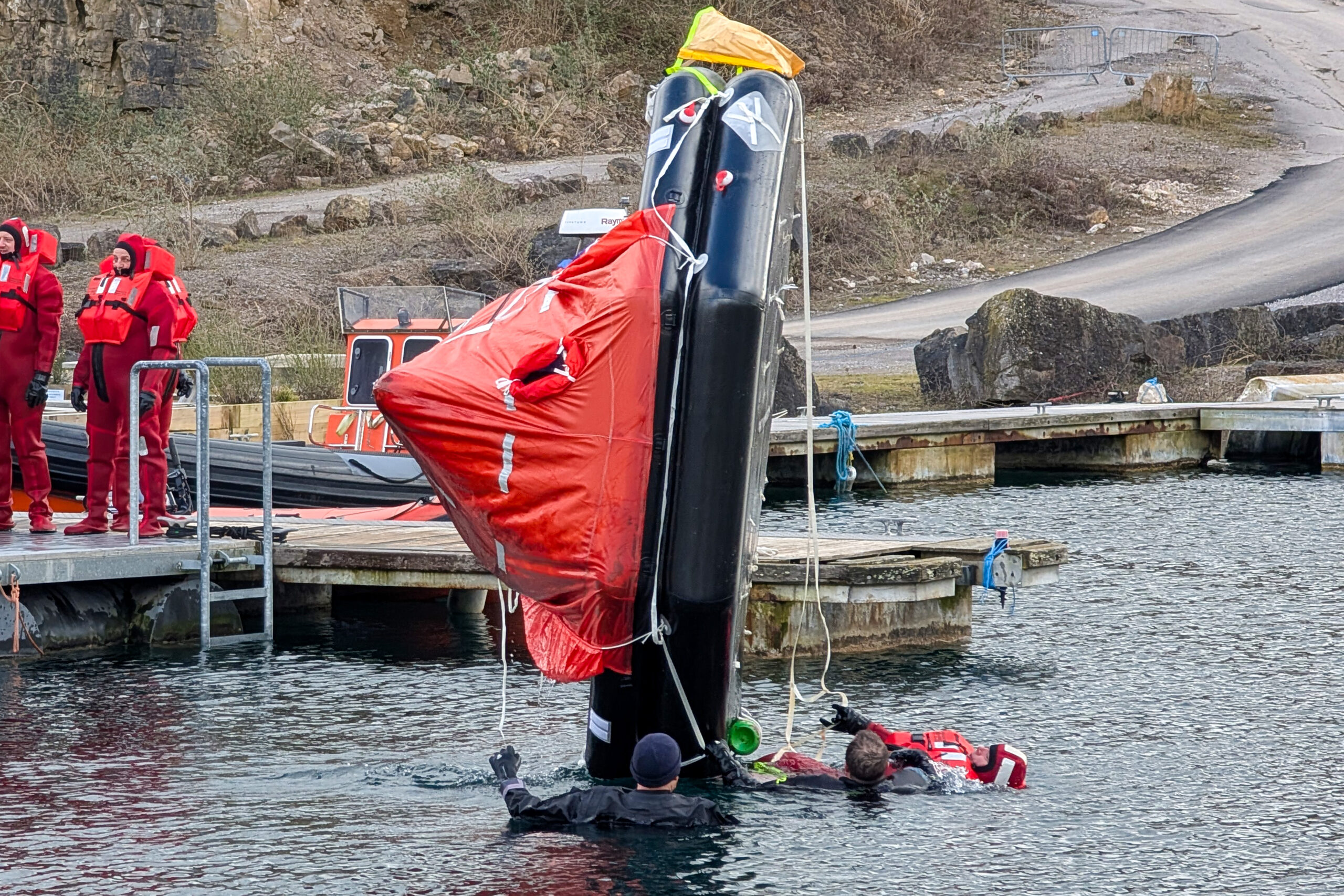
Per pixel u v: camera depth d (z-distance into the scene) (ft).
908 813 84.48
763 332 87.25
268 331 335.67
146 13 546.67
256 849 77.82
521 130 555.69
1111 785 90.17
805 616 129.49
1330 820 83.25
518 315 86.07
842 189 479.41
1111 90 647.15
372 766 93.86
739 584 88.58
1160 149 568.00
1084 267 444.96
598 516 84.12
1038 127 584.40
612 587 84.84
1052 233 490.90
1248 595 152.66
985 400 317.22
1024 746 99.35
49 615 130.72
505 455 82.94
